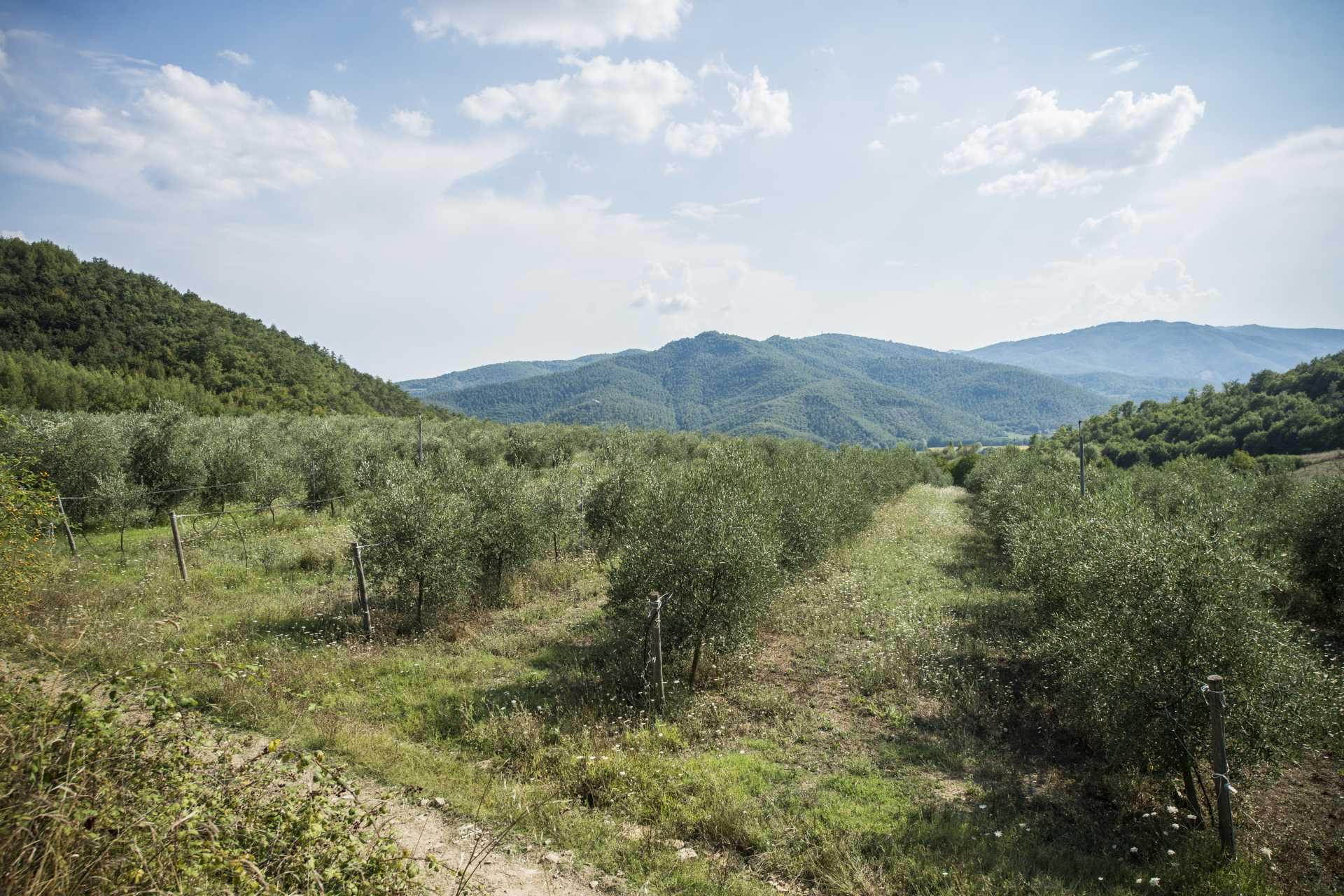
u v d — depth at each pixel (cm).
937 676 1086
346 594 1446
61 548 1786
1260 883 556
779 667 1166
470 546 1455
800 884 570
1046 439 6062
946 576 1919
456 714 891
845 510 2359
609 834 621
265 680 880
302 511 2489
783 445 4244
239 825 393
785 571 1542
